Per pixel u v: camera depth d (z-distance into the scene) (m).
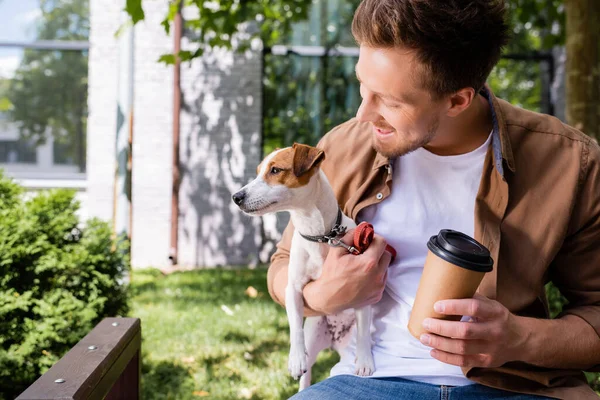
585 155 1.57
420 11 1.31
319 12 8.09
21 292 3.27
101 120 7.70
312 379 3.67
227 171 7.82
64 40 8.02
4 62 7.95
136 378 1.75
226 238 7.82
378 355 1.63
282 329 4.69
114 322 1.70
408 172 1.69
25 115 8.05
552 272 1.64
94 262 3.46
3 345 3.19
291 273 1.74
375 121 1.46
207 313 5.08
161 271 7.34
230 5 5.16
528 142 1.60
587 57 4.49
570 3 4.55
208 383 3.61
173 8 4.58
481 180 1.59
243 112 7.82
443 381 1.53
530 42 8.40
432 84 1.37
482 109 1.62
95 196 7.71
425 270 1.34
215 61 7.77
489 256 1.29
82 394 1.19
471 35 1.34
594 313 1.49
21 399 1.13
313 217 1.67
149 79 7.67
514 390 1.48
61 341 3.19
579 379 1.56
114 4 7.68
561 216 1.53
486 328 1.31
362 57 1.40
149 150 7.70
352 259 1.56
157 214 7.73
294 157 1.69
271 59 8.08
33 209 3.47
